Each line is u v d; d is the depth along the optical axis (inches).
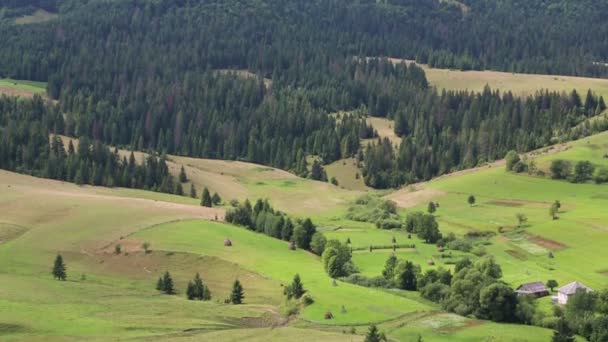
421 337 4980.3
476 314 5492.1
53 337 4694.9
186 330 5039.4
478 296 5516.7
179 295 6195.9
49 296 5610.2
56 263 6417.3
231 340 4842.5
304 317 5487.2
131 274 6752.0
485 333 5059.1
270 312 5669.3
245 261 6840.6
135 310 5447.8
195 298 6107.3
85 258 7017.7
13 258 6904.5
